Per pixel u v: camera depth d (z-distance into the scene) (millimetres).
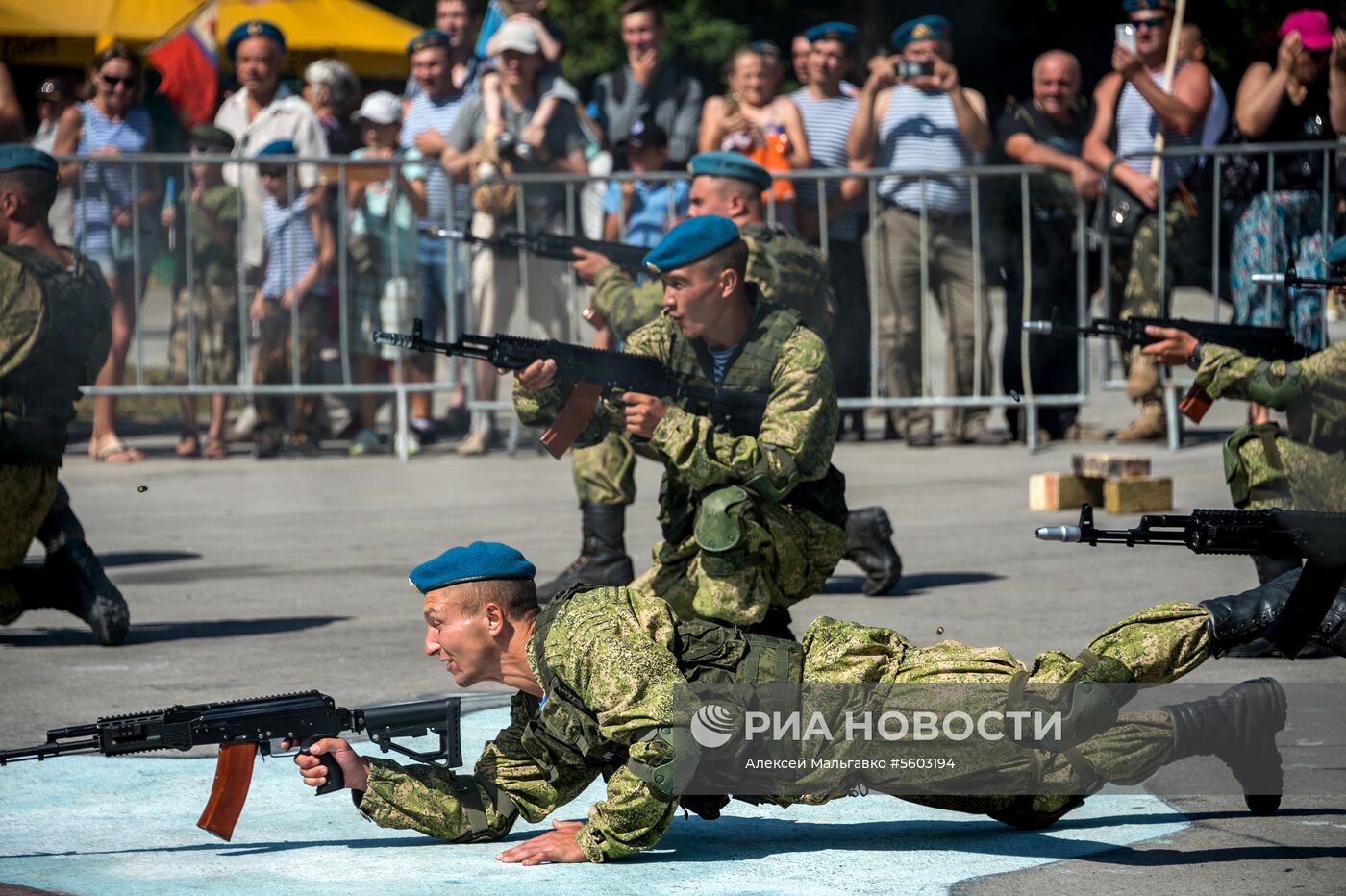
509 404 41781
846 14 81188
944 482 35812
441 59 43188
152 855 14352
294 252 41062
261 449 42562
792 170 40094
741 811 15680
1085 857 13961
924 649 14352
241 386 41031
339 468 40406
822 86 41062
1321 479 19344
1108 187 38500
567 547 29359
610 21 96750
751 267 21312
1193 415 20953
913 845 14461
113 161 40312
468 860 14109
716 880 13500
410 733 14141
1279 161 36031
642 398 17125
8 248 21625
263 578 27656
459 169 41469
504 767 14469
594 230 40688
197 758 17656
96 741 13500
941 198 39594
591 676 13625
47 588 22562
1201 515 13859
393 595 26109
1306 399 19875
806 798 14273
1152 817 15023
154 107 77125
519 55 40969
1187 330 20984
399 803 14148
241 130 42938
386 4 96812
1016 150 40031
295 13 61969
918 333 40625
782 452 17047
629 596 14172
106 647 22641
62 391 21734
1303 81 35781
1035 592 25031
